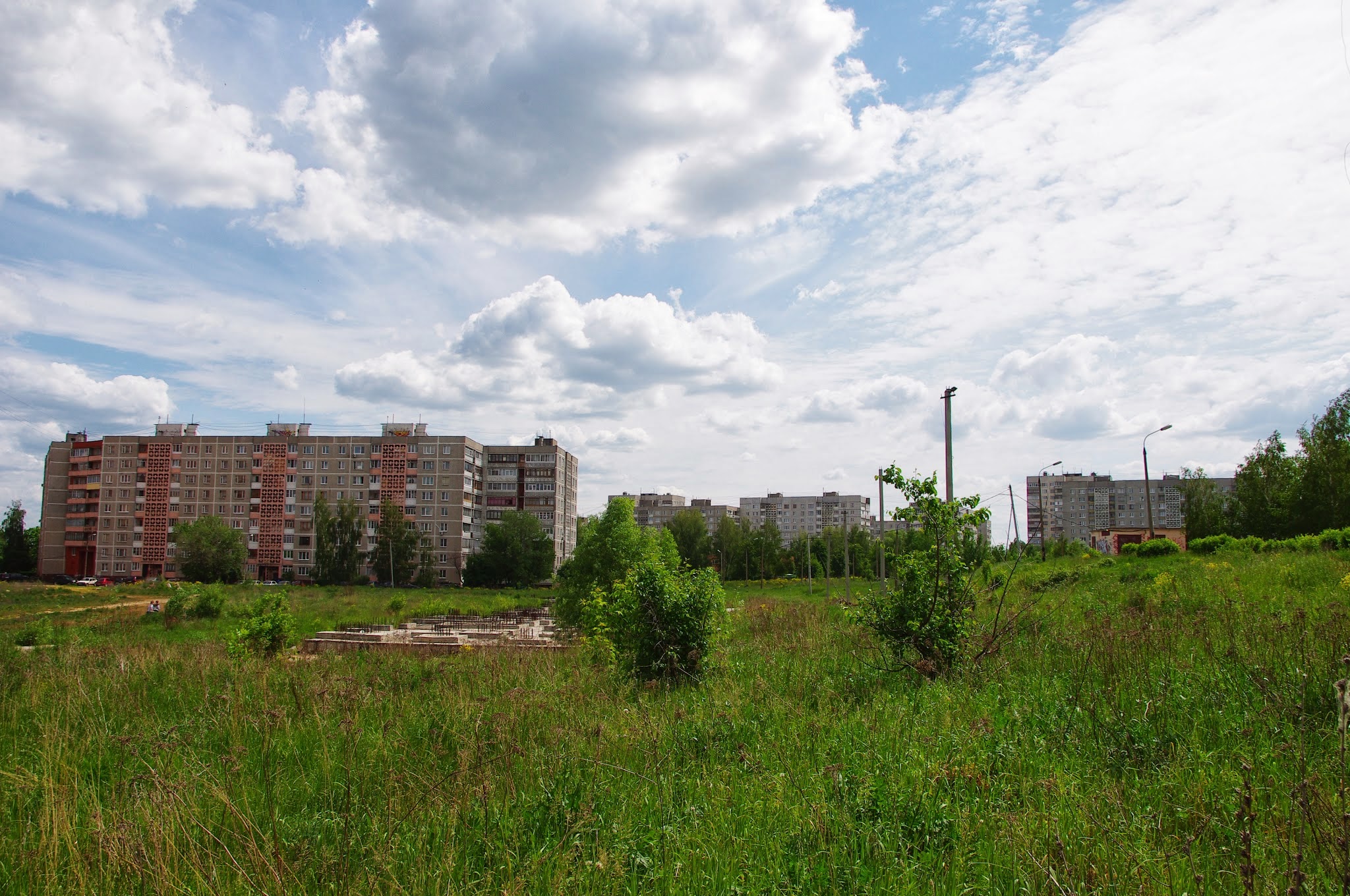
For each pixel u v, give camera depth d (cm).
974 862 416
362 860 446
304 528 9731
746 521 10700
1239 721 618
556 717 818
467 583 8750
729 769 604
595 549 2355
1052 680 845
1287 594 1412
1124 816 449
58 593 6769
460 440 9638
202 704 969
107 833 454
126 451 10044
